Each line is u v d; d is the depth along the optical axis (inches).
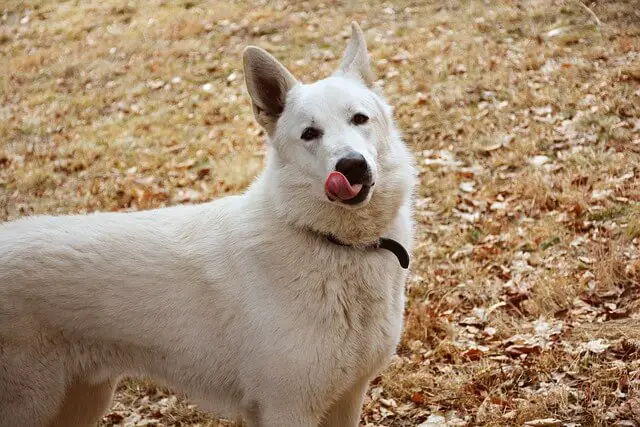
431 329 91.0
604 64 138.8
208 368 75.7
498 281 95.3
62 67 187.8
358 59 78.0
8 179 135.6
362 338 73.7
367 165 71.6
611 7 162.1
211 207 77.8
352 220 73.2
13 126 159.8
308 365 72.8
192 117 152.8
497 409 80.9
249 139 139.0
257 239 74.2
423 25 174.7
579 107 125.1
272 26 190.5
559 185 107.0
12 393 75.3
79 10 227.9
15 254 75.3
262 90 76.5
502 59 150.1
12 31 221.0
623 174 106.9
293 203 73.9
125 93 168.7
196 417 86.4
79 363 76.4
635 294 89.6
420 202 110.3
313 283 73.0
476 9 176.9
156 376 77.2
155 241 76.2
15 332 74.6
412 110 137.7
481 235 102.8
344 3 197.8
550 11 166.4
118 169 135.4
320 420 75.2
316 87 75.3
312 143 73.6
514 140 120.6
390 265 74.3
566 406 79.7
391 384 85.7
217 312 74.9
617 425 77.4
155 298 75.2
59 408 76.7
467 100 136.9
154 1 225.3
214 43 187.5
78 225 77.0
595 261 94.1
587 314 88.9
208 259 75.4
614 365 82.0
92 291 75.2
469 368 85.7
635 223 97.3
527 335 88.0
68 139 151.0
